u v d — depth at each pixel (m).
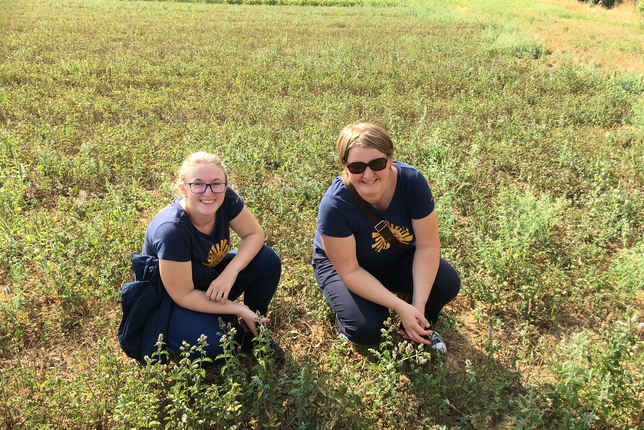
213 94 8.44
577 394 2.37
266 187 5.06
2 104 7.28
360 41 14.49
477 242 3.82
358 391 2.52
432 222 2.70
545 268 3.64
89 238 3.82
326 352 2.97
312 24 19.19
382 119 6.90
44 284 3.44
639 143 6.26
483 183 5.21
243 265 2.74
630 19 24.17
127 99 7.83
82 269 3.49
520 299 3.43
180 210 2.47
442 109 7.71
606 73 10.74
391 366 2.41
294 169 5.31
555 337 3.13
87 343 3.03
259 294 2.90
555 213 4.02
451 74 10.04
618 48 14.22
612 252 4.12
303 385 2.35
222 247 2.71
